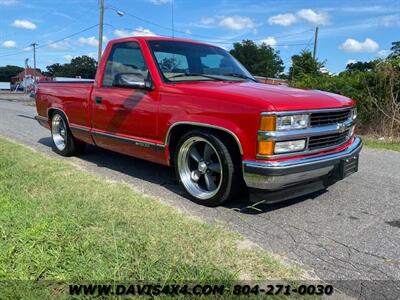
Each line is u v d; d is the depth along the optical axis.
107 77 5.68
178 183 5.01
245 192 4.82
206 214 4.27
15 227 3.55
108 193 4.61
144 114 4.98
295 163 3.94
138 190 4.96
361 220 4.24
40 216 3.79
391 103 10.80
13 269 2.92
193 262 3.08
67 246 3.23
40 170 5.54
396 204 4.78
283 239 3.71
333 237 3.79
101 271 2.90
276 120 3.83
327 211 4.48
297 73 17.91
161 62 5.03
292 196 4.22
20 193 4.50
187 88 4.54
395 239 3.78
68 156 6.89
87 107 6.02
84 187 4.81
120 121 5.38
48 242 3.28
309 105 4.10
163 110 4.73
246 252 3.30
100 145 6.02
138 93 5.06
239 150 4.10
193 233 3.60
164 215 3.99
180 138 4.66
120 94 5.33
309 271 3.12
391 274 3.14
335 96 4.75
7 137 8.80
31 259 3.03
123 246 3.26
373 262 3.32
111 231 3.53
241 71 5.76
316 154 4.23
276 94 4.16
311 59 18.33
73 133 6.53
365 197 5.01
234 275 2.91
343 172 4.52
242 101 4.00
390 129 10.62
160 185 5.30
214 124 4.20
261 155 3.88
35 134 9.46
